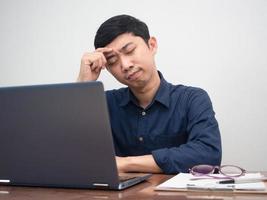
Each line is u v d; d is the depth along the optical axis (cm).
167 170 109
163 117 151
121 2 186
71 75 194
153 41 153
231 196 69
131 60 142
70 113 74
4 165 85
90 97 72
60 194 76
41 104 76
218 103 174
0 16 204
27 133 79
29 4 201
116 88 186
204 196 69
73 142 76
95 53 144
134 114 156
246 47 170
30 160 82
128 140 156
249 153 170
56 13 196
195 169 95
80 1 193
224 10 172
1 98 79
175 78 179
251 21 169
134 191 77
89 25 191
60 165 79
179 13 178
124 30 141
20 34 202
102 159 75
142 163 110
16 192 80
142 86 149
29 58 201
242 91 171
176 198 68
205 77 175
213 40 174
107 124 72
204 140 122
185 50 177
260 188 72
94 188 80
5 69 204
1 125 81
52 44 197
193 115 140
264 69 168
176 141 151
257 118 169
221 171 93
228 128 172
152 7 182
